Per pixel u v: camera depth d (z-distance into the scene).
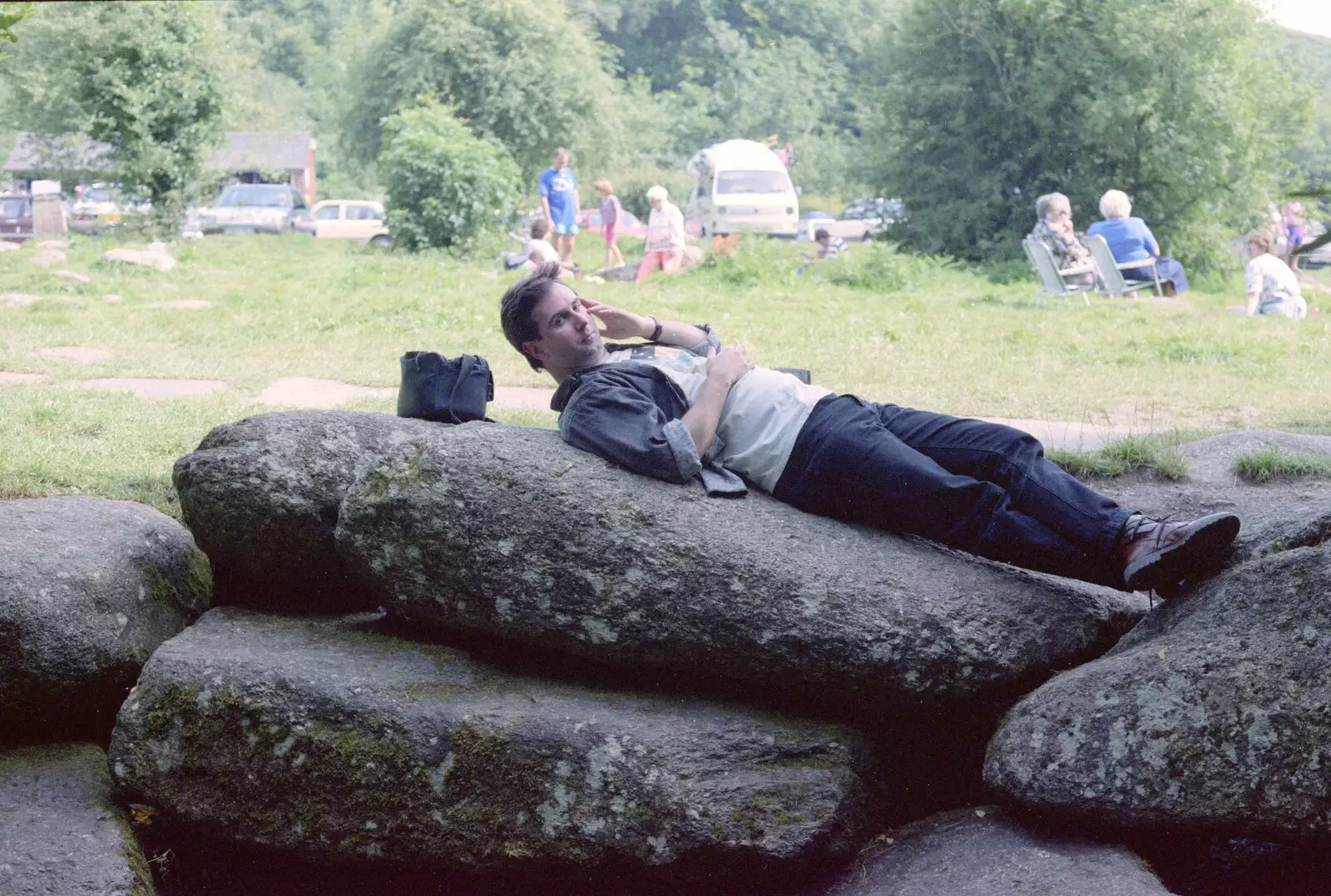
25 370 9.05
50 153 24.53
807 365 9.97
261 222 36.41
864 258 19.16
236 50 26.52
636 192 52.88
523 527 3.75
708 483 3.90
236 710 3.76
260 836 3.74
